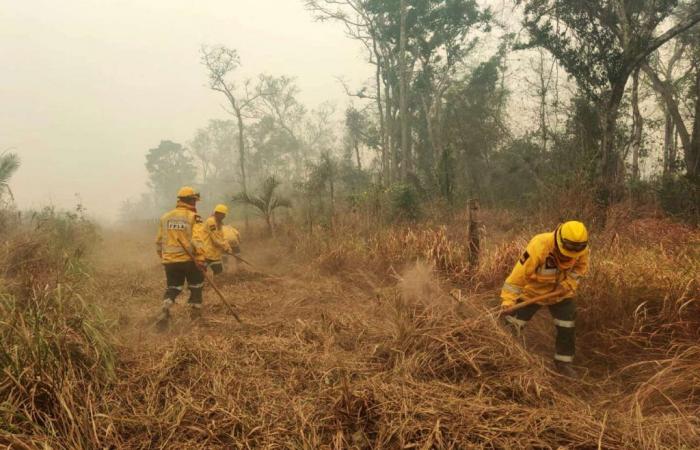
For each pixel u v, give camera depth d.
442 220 13.46
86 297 4.73
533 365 3.70
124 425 2.99
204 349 4.10
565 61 17.91
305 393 3.43
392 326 4.54
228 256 10.18
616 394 3.64
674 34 14.97
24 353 3.15
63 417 2.83
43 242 7.00
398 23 31.30
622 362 4.29
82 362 3.44
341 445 2.74
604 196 12.45
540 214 9.88
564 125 22.02
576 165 13.12
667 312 4.54
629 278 5.11
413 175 21.55
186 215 5.80
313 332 4.78
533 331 4.85
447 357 3.69
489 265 6.75
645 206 13.43
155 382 3.49
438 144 29.62
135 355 4.04
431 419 2.86
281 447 2.77
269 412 3.15
